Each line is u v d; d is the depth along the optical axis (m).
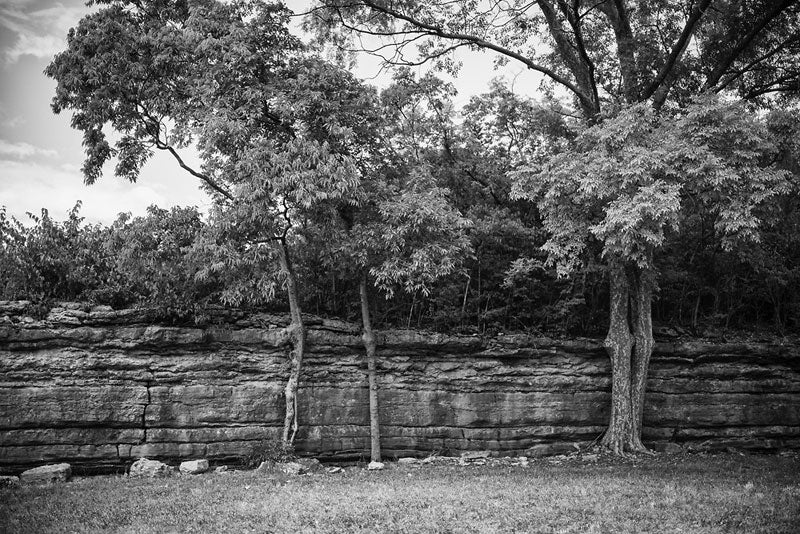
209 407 20.33
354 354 21.94
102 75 20.30
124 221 20.80
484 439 22.61
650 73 24.23
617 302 22.70
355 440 21.42
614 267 22.53
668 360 24.06
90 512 13.40
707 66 25.36
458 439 22.42
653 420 23.75
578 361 23.66
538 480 17.20
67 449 19.31
